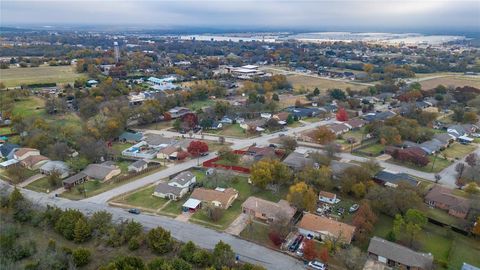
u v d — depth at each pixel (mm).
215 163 118812
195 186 103000
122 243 74125
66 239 75562
